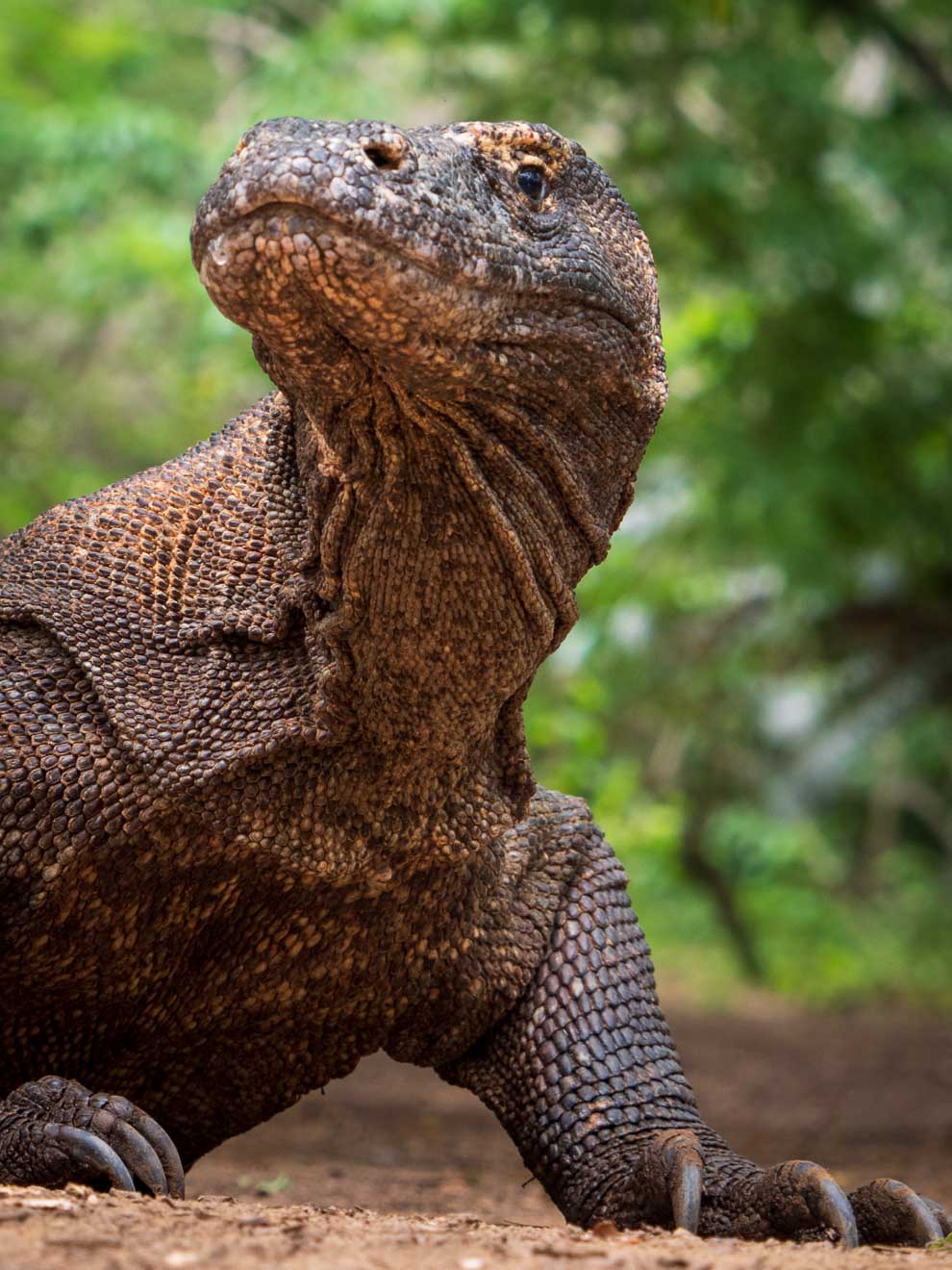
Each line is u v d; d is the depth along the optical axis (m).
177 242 15.00
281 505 4.78
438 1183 7.21
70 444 16.14
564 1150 5.19
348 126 3.77
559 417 4.36
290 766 4.61
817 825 30.06
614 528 4.87
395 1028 5.27
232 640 4.67
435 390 4.00
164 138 15.59
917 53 17.73
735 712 23.80
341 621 4.39
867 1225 4.45
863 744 28.12
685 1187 4.61
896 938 27.59
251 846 4.63
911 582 21.61
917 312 17.94
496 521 4.24
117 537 4.80
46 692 4.72
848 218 16.86
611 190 4.76
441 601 4.34
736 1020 19.39
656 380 4.76
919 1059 15.30
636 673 19.42
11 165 15.98
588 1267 3.29
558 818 5.60
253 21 18.73
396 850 4.73
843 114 16.56
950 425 18.09
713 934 26.47
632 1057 5.30
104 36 17.05
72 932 4.70
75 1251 3.20
